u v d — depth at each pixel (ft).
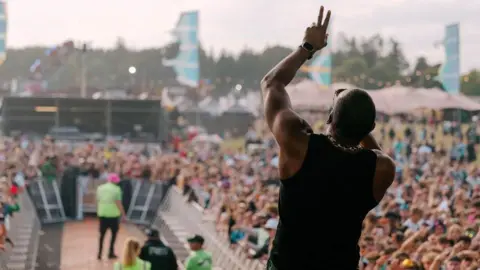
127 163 91.81
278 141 10.36
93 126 123.44
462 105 103.45
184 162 94.22
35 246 71.10
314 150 10.26
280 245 10.38
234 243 52.24
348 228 10.29
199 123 208.85
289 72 10.80
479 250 32.91
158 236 46.03
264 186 66.95
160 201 89.30
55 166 92.32
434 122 128.98
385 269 34.55
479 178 73.05
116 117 123.95
